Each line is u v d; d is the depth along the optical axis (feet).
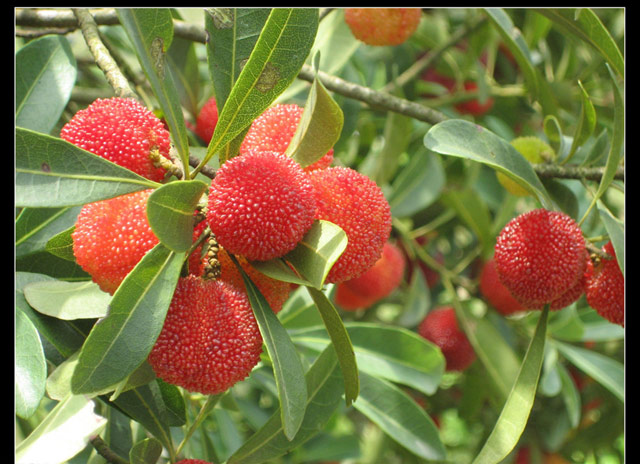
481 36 1.83
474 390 2.01
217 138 0.98
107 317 0.91
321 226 0.97
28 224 1.14
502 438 1.06
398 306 2.27
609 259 1.11
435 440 1.30
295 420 0.94
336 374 1.09
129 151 0.98
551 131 1.30
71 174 0.93
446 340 1.89
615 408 2.08
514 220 1.12
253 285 0.98
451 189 1.75
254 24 1.02
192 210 0.94
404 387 2.19
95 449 1.08
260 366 1.36
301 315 1.38
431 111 1.31
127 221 0.96
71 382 0.90
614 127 1.11
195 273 0.98
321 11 1.37
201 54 1.81
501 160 1.12
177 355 0.95
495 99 2.05
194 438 1.30
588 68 1.69
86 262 0.97
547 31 1.75
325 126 1.00
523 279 1.10
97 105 1.00
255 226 0.94
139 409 1.06
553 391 1.66
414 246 1.82
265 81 0.97
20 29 1.26
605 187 1.13
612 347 2.06
